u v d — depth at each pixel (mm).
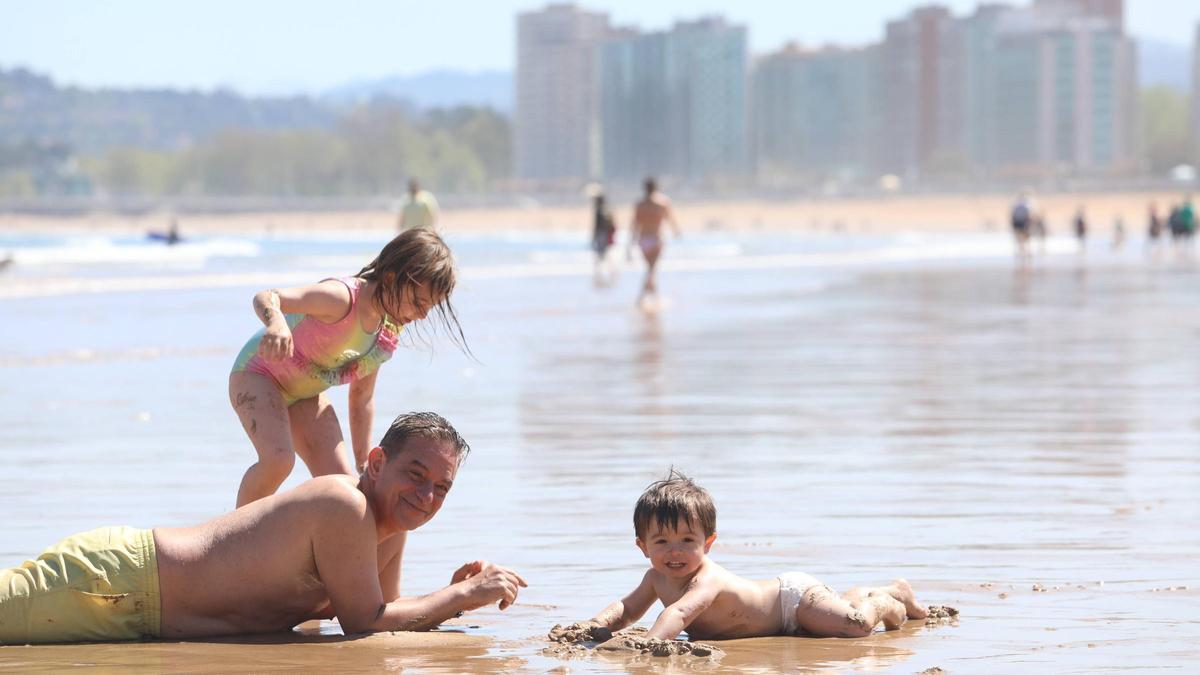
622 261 58031
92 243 94312
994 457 13492
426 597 7934
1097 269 58250
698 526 7746
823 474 12570
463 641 7648
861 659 7137
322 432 8938
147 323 28109
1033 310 34781
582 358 23094
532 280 45406
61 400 17703
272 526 7844
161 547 7824
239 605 7867
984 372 21219
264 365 8656
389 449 7984
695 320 30812
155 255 61906
